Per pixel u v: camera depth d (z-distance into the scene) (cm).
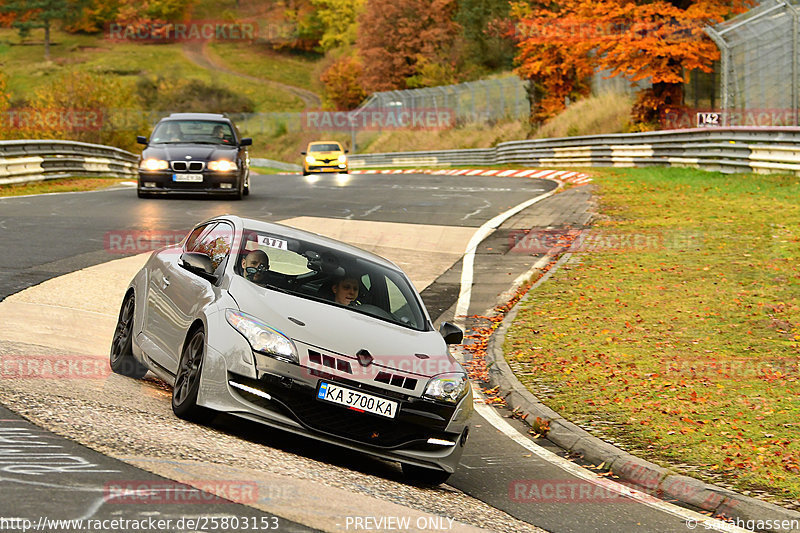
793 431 3067
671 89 14450
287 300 2588
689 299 5044
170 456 2067
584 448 2986
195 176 8356
